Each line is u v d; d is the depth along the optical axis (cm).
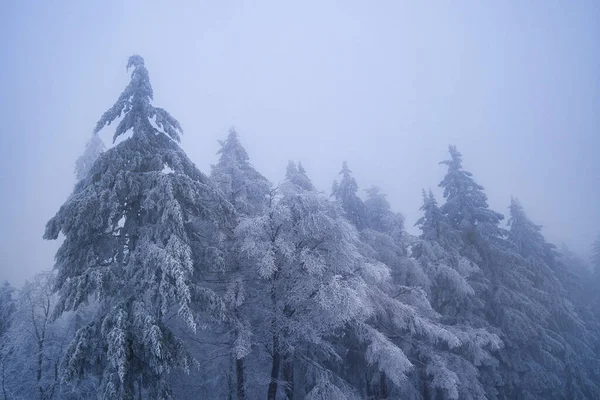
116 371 946
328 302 1230
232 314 1324
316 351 1692
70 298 977
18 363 1284
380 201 2786
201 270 1266
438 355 1728
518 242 2894
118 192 1155
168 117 1282
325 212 1488
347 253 1392
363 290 1293
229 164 1705
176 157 1222
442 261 2038
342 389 1461
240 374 1364
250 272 1438
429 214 2341
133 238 1196
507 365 2159
